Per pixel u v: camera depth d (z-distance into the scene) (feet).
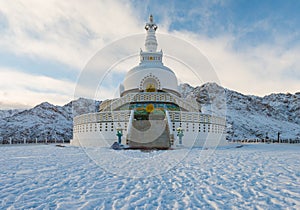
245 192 24.67
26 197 22.50
